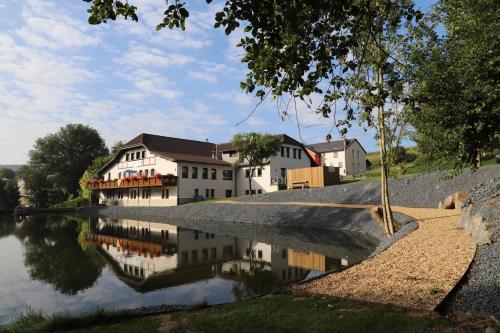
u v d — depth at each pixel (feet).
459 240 37.50
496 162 75.66
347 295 23.77
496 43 22.18
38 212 160.25
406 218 60.03
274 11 15.76
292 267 43.19
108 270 43.16
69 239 71.41
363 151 193.77
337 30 17.61
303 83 18.12
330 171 111.65
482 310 19.66
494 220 35.24
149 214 126.93
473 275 25.45
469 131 20.15
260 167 141.08
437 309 20.18
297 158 150.00
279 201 103.91
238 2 14.97
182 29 15.53
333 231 72.95
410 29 31.24
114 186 152.87
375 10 17.61
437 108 21.67
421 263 30.78
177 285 35.68
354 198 88.99
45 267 45.19
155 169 143.84
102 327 20.30
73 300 31.40
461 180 72.33
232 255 51.93
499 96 19.40
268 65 17.60
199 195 139.13
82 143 245.86
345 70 18.39
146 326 19.95
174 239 68.80
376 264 32.53
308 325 18.17
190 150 161.99
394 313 19.27
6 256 52.80
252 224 90.48
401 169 49.75
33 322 23.00
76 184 240.53
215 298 30.94
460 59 23.39
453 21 27.40
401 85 20.51
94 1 15.17
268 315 20.16
